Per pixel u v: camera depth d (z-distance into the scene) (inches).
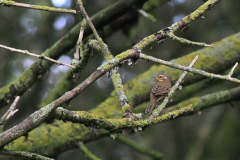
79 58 229.6
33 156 189.8
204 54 378.0
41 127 335.3
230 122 570.9
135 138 570.3
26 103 501.4
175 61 375.9
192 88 392.5
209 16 518.6
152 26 499.8
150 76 366.9
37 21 478.6
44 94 507.8
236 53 378.6
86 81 187.5
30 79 344.8
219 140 564.4
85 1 478.0
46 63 341.7
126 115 199.3
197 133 569.6
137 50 197.3
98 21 332.5
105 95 524.1
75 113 188.4
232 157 560.7
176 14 518.6
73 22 485.1
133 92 360.2
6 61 478.6
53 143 330.3
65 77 366.6
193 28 521.3
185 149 569.3
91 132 336.5
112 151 567.2
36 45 487.8
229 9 514.6
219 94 369.4
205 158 558.6
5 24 481.7
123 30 378.3
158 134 574.9
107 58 201.8
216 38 513.7
